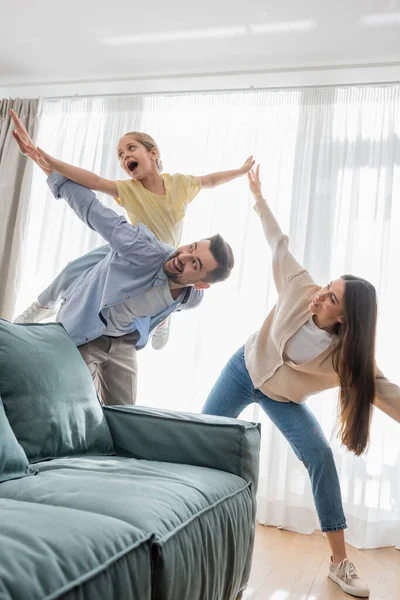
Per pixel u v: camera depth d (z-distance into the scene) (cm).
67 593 91
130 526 118
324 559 248
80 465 163
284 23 286
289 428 234
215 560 151
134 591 110
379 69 311
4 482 141
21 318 259
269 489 300
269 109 338
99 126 368
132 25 303
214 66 331
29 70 363
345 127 320
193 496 150
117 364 244
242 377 245
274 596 197
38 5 294
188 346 330
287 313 227
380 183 311
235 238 329
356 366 214
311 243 314
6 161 378
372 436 288
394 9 266
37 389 171
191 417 203
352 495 288
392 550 279
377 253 305
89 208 224
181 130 351
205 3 277
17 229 368
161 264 227
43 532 102
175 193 255
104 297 221
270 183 329
